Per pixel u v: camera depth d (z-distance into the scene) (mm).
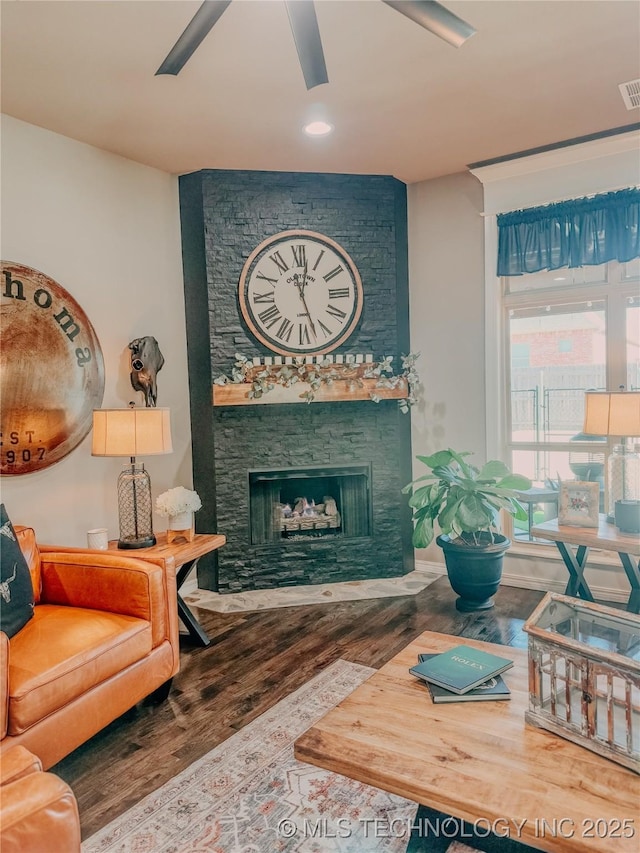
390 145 3609
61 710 1987
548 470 3998
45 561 2635
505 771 1337
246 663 2967
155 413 3076
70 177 3375
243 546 4070
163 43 2449
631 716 1344
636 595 3068
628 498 3225
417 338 4363
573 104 3117
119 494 3158
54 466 3254
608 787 1279
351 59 2621
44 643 2119
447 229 4203
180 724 2408
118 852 1716
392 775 1330
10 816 1014
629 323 3664
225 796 1954
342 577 4234
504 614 3559
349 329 4109
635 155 3465
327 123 3271
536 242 3814
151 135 3369
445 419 4277
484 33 2455
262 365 3965
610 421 3033
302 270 4055
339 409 4184
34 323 3123
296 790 1977
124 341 3697
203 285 3990
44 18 2256
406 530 4398
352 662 2949
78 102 2947
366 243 4160
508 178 3891
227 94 2900
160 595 2486
